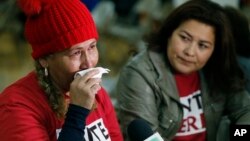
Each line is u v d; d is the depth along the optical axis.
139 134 3.34
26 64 12.28
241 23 5.10
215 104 4.56
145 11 11.84
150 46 4.49
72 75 3.03
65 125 2.90
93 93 2.92
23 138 2.84
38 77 3.09
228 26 4.33
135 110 4.20
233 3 6.36
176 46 4.23
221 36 4.34
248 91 4.93
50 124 3.04
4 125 2.89
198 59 4.25
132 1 13.25
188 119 4.45
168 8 11.42
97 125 3.30
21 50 12.86
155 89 4.30
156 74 4.34
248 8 9.22
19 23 13.08
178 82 4.44
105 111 3.44
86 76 2.93
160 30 4.44
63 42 2.93
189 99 4.46
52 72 3.07
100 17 12.62
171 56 4.30
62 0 2.99
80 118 2.90
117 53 12.66
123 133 4.25
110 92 7.05
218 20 4.21
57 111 3.05
